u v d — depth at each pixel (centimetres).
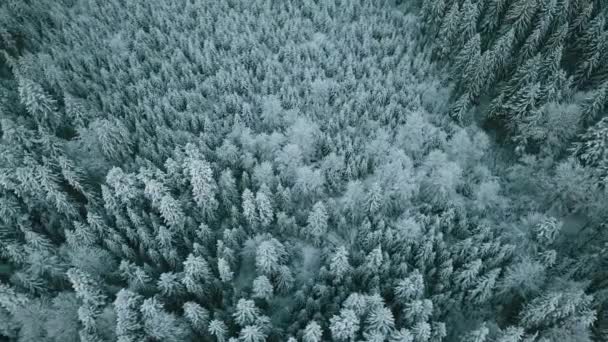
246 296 3891
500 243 4312
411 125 5441
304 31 6950
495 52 5206
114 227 4475
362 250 4119
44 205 4575
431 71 6350
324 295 3775
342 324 3198
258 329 3369
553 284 3909
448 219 4294
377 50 6688
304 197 4894
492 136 5700
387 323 3253
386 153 5294
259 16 7250
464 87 5775
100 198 4622
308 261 4384
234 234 4234
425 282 4028
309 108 5934
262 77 6381
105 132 4838
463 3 6244
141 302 3522
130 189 4291
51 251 4231
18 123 5297
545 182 4816
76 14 7544
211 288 4000
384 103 5931
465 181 5125
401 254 4119
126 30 7112
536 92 4791
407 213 4503
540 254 4022
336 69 6356
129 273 3819
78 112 5366
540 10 5497
